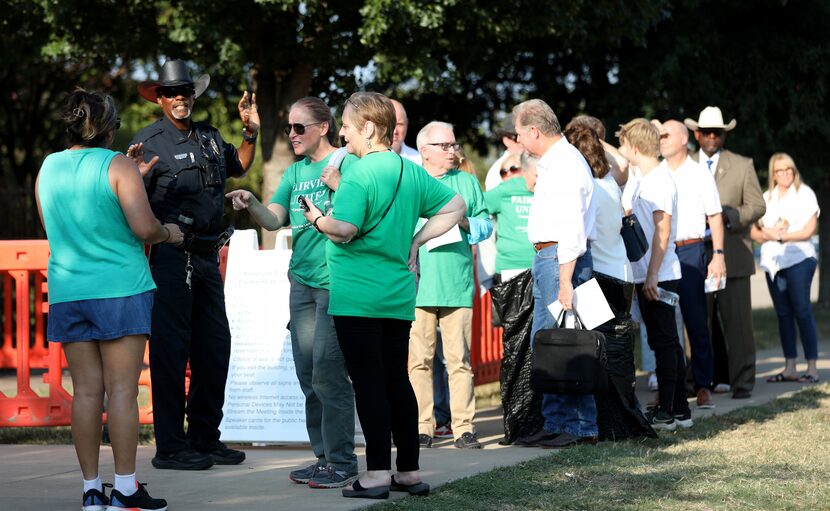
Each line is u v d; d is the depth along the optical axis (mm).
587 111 17469
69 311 4480
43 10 13727
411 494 4988
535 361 6305
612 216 6613
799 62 16359
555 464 5797
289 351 6770
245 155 6309
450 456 6215
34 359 8336
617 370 6605
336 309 4793
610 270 6633
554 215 6168
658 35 16641
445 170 6660
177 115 5812
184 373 5953
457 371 6660
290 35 14031
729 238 8805
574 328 6336
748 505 4816
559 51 16531
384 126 4895
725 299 8844
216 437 6113
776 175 10000
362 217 4676
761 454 6137
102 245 4488
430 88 14125
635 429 6652
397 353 4945
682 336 9094
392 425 4984
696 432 6945
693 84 16406
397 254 4812
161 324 5863
